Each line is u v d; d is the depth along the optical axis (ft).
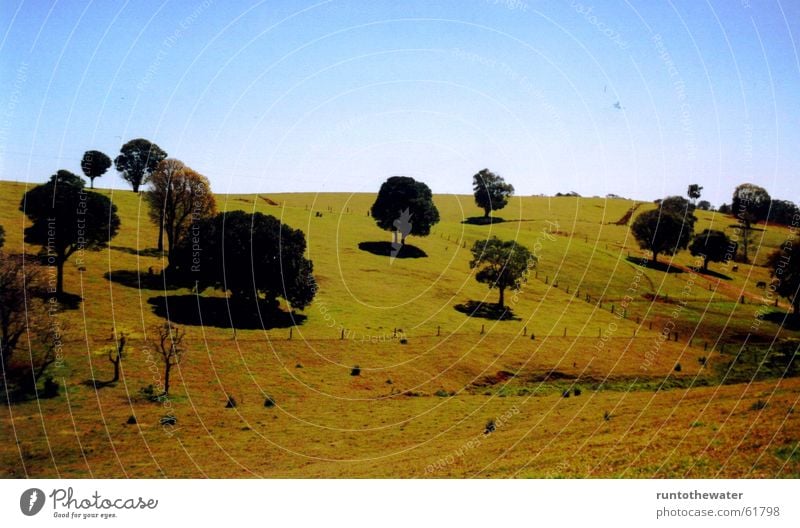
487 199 444.55
